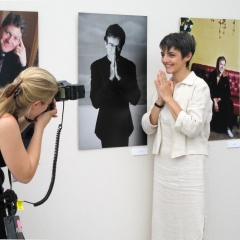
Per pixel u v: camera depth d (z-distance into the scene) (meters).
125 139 2.71
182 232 2.48
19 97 1.62
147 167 2.80
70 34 2.50
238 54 2.91
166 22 2.73
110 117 2.65
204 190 2.47
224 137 2.93
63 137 2.56
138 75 2.69
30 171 1.68
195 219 2.44
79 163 2.61
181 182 2.46
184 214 2.46
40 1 2.41
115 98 2.64
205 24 2.80
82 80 2.54
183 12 2.77
